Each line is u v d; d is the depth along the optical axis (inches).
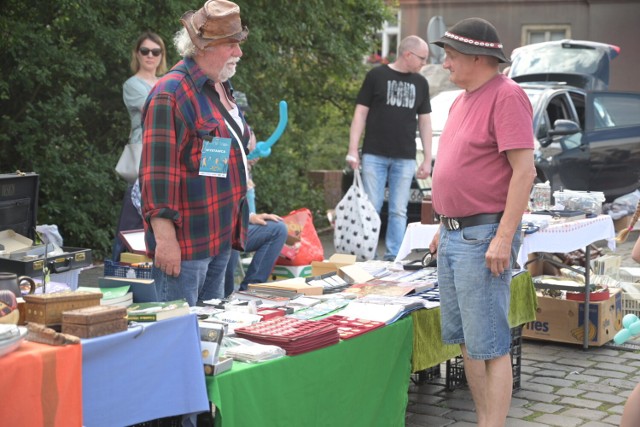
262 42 477.4
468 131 165.9
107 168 407.2
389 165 351.3
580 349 266.8
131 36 403.2
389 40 780.0
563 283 271.7
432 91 613.3
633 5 560.4
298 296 196.4
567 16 553.9
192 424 136.6
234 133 175.9
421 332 189.9
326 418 159.0
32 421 113.3
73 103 389.7
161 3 420.5
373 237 325.4
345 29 540.7
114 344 125.4
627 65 576.4
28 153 385.7
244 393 140.6
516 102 161.3
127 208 278.7
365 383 168.9
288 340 149.9
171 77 168.1
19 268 170.9
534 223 232.8
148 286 148.0
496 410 169.2
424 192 436.8
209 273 187.8
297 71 541.0
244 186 179.5
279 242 266.4
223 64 169.9
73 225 392.5
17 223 193.5
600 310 263.7
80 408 118.8
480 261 165.6
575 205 264.8
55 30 396.2
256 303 185.3
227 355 146.3
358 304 186.5
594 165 492.1
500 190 164.7
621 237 179.2
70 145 398.3
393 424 179.8
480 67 165.9
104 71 394.6
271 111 517.3
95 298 132.0
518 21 550.3
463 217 166.9
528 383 231.1
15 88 399.9
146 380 130.3
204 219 170.4
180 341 134.5
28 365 112.6
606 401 217.6
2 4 386.9
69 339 117.7
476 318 166.9
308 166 593.6
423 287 207.6
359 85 575.2
